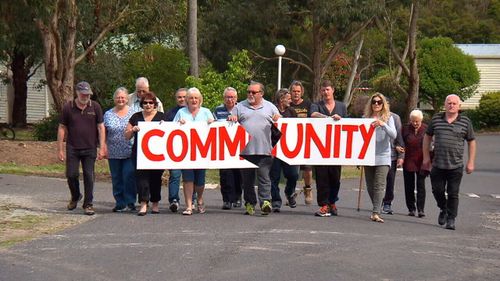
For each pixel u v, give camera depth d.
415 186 14.05
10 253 9.29
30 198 14.23
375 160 12.44
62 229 10.90
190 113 12.38
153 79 27.72
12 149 21.06
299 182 19.14
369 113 12.62
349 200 16.12
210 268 8.59
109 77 32.69
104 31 28.22
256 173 13.88
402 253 9.75
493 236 11.57
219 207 13.58
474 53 58.00
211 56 40.69
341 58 44.78
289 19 38.50
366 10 33.72
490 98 52.88
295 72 41.56
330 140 12.62
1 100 48.00
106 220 11.66
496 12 80.62
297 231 10.98
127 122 12.46
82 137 12.13
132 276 8.21
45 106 48.25
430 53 51.88
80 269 8.52
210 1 41.00
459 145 11.89
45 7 21.02
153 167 12.20
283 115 13.27
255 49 40.66
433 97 52.22
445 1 73.88
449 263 9.31
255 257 9.17
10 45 23.47
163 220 11.72
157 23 29.41
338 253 9.54
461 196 18.36
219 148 12.31
